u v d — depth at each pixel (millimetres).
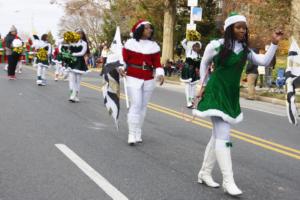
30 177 5707
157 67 7676
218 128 5301
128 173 6047
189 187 5582
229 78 5266
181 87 20422
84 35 12469
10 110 10508
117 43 8766
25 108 10891
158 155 7078
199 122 10180
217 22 33562
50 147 7219
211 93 5281
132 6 33750
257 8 20094
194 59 12648
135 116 7641
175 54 36625
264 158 7266
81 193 5203
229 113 5227
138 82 7582
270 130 10000
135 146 7621
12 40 18250
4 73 21312
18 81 17609
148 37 7641
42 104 11680
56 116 10031
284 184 5945
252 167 6695
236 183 5891
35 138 7801
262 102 16266
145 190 5406
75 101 12469
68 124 9188
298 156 7496
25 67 27828
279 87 18344
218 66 5297
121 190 5363
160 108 12172
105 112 10898
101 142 7766
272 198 5383
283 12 19609
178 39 36031
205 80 5461
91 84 18109
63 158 6605
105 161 6570
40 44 16453
